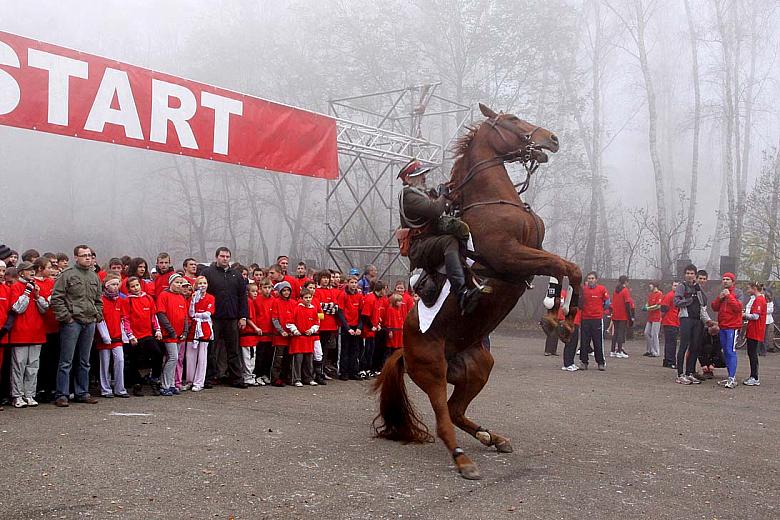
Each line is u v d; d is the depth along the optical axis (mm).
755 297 12039
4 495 4625
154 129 10719
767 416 8820
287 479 5164
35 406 8203
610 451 6480
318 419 7773
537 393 10383
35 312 8188
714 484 5395
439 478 5340
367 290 12914
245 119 12031
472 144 6262
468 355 6402
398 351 6668
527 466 5809
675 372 13836
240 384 10289
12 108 9219
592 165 32281
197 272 10719
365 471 5477
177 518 4254
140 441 6312
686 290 12172
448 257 5730
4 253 9016
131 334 9109
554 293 5820
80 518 4211
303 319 10734
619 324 17297
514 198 5961
